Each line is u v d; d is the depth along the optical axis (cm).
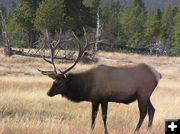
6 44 11331
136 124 3375
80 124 3234
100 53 13150
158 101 4888
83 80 3067
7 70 8238
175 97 5431
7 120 3138
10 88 5056
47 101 4362
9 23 17850
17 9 17450
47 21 15288
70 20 15825
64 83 3084
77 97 3100
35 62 9956
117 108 4212
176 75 9850
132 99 3127
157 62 12525
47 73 3127
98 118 3656
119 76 3075
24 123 2822
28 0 17038
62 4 16025
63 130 2630
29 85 5600
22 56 10850
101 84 3048
